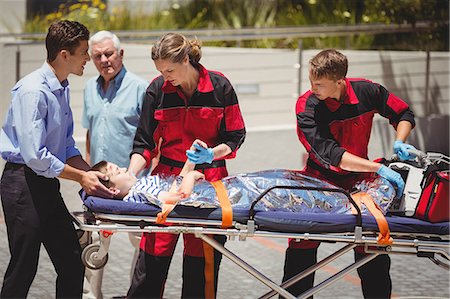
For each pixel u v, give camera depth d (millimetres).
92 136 6418
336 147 5016
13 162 4984
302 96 5266
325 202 4965
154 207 4699
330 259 4922
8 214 4977
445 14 11047
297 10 13086
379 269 5422
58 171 4883
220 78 5176
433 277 7480
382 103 5277
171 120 5191
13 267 4977
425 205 4883
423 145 10766
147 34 10344
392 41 12328
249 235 4680
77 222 4707
